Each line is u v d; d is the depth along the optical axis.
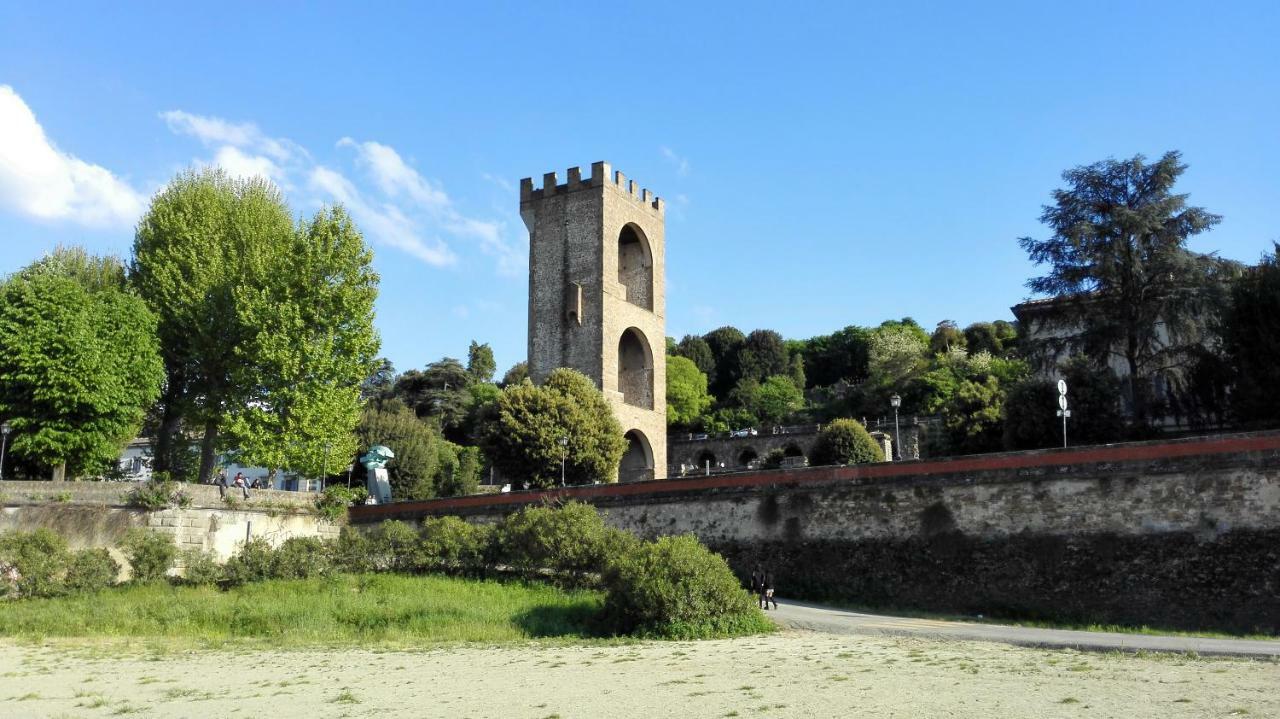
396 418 75.44
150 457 62.88
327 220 50.50
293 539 40.94
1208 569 29.48
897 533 35.69
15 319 42.22
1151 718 14.78
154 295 49.78
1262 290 42.25
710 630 27.84
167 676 22.45
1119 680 18.05
